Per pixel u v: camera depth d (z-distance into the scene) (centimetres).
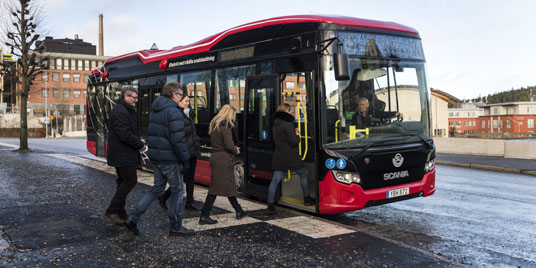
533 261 513
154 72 1155
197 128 966
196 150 711
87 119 1616
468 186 1113
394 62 705
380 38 697
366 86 672
